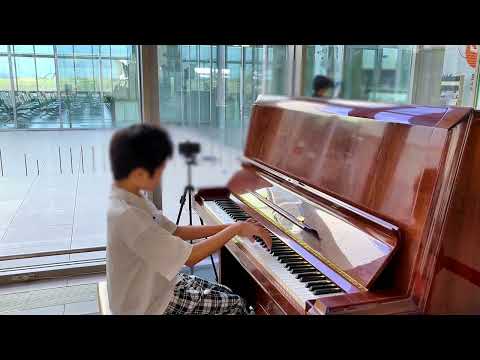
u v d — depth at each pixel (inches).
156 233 54.6
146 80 110.7
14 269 109.0
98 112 112.0
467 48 128.0
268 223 70.9
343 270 52.2
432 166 45.6
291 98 92.0
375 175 53.7
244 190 86.1
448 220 44.4
